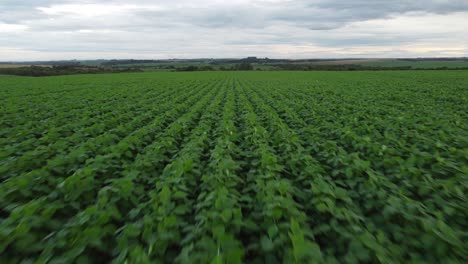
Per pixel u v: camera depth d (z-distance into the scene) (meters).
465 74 47.47
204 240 2.98
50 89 26.36
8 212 4.23
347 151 7.21
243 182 5.05
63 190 4.44
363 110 12.58
